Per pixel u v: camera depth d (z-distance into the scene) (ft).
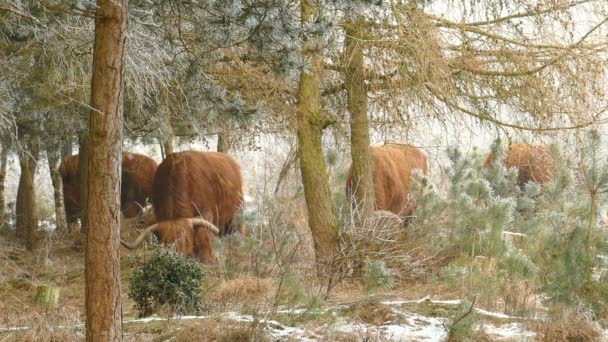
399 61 83.10
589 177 68.64
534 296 72.38
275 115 96.89
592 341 59.47
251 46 62.64
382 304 66.13
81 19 71.92
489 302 71.36
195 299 69.67
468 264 82.07
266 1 58.49
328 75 96.27
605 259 69.97
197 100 69.72
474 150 104.06
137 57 72.74
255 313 59.57
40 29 67.36
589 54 80.74
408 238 91.04
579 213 71.56
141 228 131.44
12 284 81.82
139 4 64.18
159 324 62.34
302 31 60.23
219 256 94.94
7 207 146.20
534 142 84.79
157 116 94.12
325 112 97.09
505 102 85.15
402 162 115.44
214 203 118.01
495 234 82.58
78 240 123.13
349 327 61.82
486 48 84.12
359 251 81.41
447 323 58.95
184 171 115.24
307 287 73.61
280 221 99.96
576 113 80.59
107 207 44.86
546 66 81.97
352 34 85.87
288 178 126.72
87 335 45.09
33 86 81.35
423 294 77.20
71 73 77.66
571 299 66.28
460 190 96.12
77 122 103.65
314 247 89.40
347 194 108.58
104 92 44.86
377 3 59.21
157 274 69.67
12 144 99.19
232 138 109.91
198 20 61.82
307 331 60.03
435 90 83.92
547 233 80.12
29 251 116.06
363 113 91.61
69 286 94.63
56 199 134.82
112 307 45.03
